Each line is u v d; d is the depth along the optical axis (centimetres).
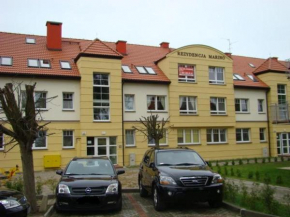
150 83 2689
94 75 2450
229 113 3000
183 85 2803
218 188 962
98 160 1148
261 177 1622
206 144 2886
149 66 2877
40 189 1245
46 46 2653
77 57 2459
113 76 2486
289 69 2428
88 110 2388
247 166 2214
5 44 2506
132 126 2359
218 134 2988
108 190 943
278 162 2517
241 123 3134
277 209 858
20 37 2670
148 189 1115
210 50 2964
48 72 2333
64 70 2414
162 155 1123
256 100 3238
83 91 2383
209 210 972
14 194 793
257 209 895
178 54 2814
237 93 3138
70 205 920
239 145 3067
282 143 3294
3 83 2203
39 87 2303
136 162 2562
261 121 3241
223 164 2456
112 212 970
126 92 2598
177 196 931
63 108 2381
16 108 938
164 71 2822
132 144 2602
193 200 937
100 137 2430
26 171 957
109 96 2475
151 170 1087
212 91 2936
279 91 3331
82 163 1120
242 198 997
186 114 2791
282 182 1385
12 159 2180
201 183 954
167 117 2730
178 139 2791
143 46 3253
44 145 2306
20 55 2430
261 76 3369
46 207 981
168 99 2750
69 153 2359
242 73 3369
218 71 3019
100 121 2419
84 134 2358
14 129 942
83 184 942
